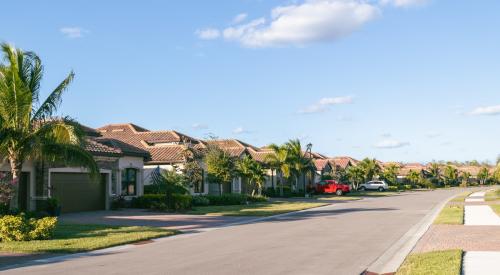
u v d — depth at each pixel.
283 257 12.81
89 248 14.39
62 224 21.34
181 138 44.62
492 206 30.83
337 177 71.38
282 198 50.22
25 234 16.06
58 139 18.94
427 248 13.74
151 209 30.16
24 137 18.56
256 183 48.66
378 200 43.81
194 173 36.59
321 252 13.62
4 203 19.73
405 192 66.94
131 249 14.63
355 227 20.25
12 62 18.52
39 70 19.31
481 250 13.06
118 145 33.38
